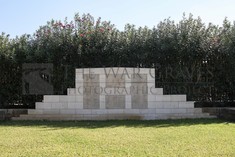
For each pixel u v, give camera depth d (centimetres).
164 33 1541
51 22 1570
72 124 1250
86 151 766
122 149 785
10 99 1524
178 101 1426
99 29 1557
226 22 1559
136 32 1553
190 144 840
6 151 769
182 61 1540
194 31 1537
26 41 1556
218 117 1440
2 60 1497
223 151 762
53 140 895
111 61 1524
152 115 1409
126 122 1305
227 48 1502
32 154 739
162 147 807
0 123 1292
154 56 1521
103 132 1030
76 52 1512
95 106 1399
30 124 1255
